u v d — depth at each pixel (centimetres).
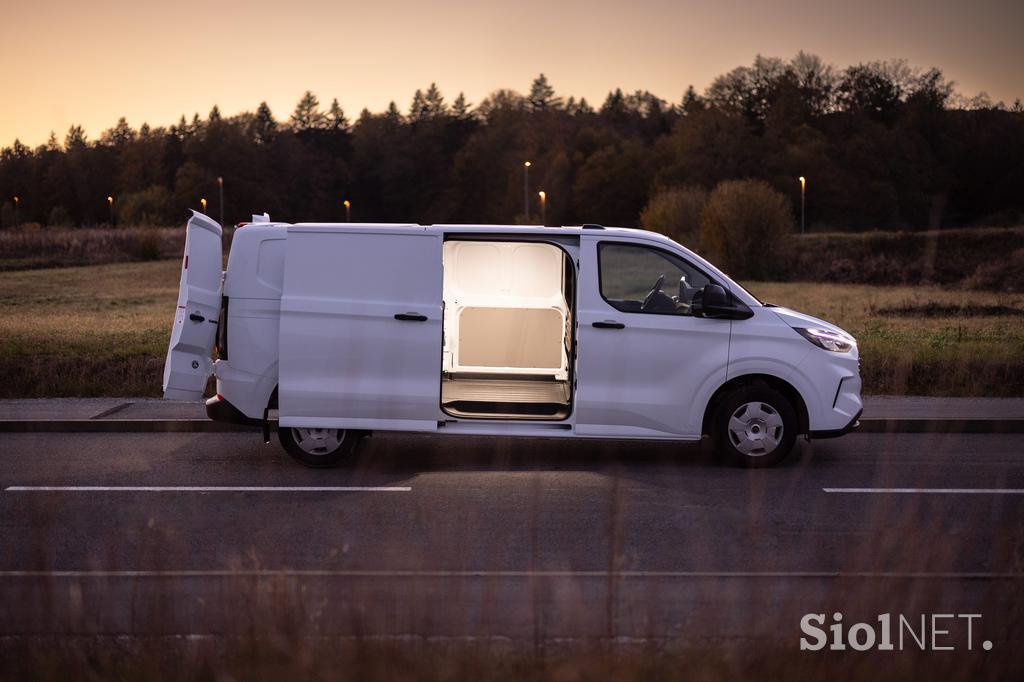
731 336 855
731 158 8931
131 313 2575
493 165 12444
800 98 9519
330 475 841
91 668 341
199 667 327
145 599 381
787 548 614
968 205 8312
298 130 15862
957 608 468
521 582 533
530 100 14362
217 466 879
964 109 8625
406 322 841
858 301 2886
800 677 322
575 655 332
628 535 647
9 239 5594
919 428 1053
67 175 8075
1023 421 1050
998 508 707
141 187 11938
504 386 959
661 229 5944
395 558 400
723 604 389
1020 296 2836
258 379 861
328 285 843
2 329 1995
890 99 9512
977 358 1318
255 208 13038
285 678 315
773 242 4612
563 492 776
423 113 15600
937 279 4091
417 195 14225
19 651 349
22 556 592
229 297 856
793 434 862
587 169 10750
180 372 857
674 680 320
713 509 720
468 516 696
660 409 852
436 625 352
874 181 8519
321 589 388
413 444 979
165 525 667
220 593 375
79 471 857
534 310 1000
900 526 406
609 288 3384
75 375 1355
